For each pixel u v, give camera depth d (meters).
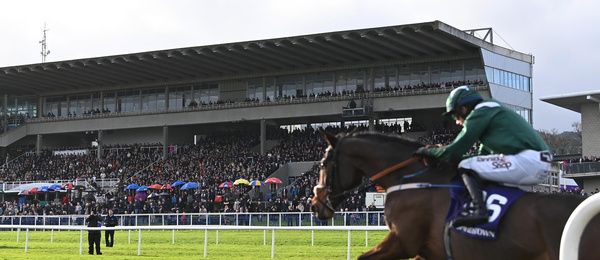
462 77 44.06
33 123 56.91
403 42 41.66
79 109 57.09
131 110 54.88
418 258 5.66
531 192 5.15
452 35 39.75
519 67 45.47
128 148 54.22
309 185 35.31
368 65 46.41
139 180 42.78
